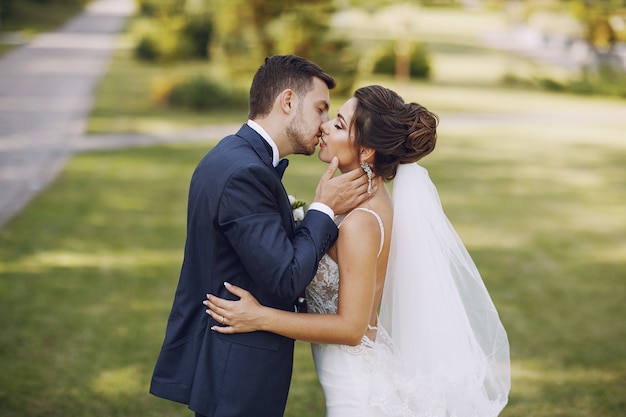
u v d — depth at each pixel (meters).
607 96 21.64
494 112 17.06
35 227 7.02
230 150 2.25
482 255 6.66
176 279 5.71
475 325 2.65
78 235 6.83
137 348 4.39
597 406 3.76
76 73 21.17
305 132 2.33
